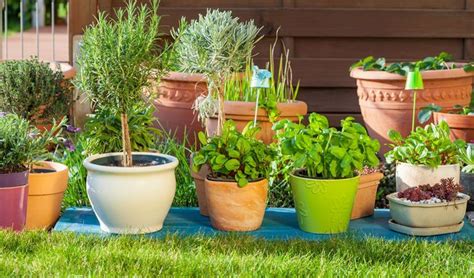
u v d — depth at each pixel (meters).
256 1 7.04
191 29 4.56
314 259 3.98
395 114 6.03
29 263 3.85
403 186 4.86
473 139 5.55
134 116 5.04
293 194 4.55
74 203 5.12
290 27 7.04
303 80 7.07
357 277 3.76
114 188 4.34
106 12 6.88
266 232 4.50
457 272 3.88
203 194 4.73
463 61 7.15
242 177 4.42
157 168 4.36
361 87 6.20
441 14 7.09
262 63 7.06
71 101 5.84
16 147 4.35
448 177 4.82
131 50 4.32
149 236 4.38
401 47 7.18
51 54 11.51
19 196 4.35
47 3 17.92
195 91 5.94
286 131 4.54
